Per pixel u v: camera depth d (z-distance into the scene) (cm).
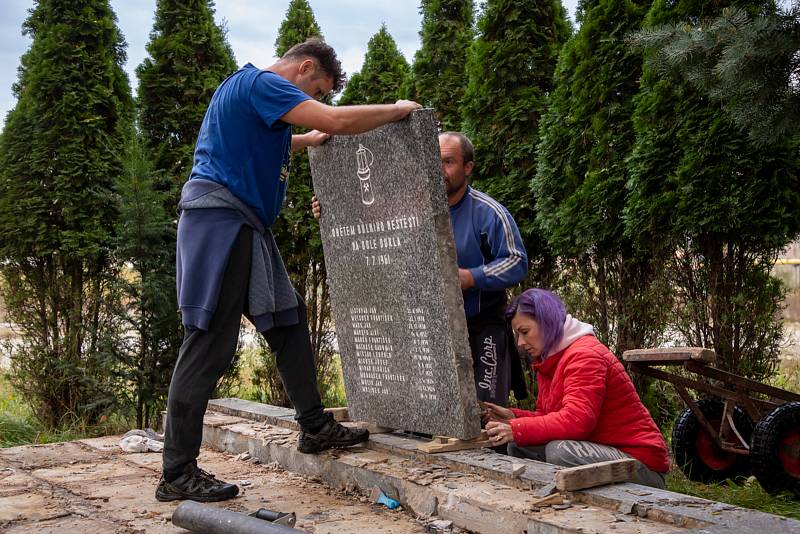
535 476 328
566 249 621
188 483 358
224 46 796
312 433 407
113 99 728
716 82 466
